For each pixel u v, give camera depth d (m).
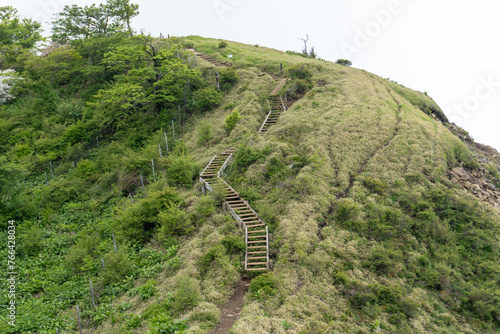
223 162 22.28
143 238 17.30
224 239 14.86
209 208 17.12
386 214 17.23
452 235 17.25
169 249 15.57
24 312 13.95
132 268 15.20
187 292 11.92
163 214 16.72
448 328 12.87
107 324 12.31
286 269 13.31
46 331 12.73
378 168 21.00
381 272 14.53
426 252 16.19
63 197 23.12
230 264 13.81
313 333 10.52
